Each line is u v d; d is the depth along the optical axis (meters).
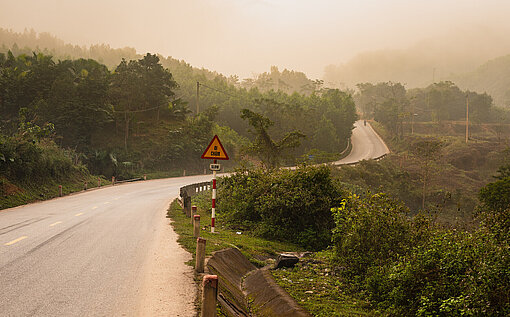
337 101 120.75
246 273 10.43
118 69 67.75
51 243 10.71
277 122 86.94
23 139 27.58
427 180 70.69
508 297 5.96
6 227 13.47
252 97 120.25
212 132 69.50
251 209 18.48
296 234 16.70
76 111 51.44
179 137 62.78
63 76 56.09
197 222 12.14
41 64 59.22
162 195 29.41
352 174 63.81
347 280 9.31
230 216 18.64
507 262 6.48
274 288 8.30
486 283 6.17
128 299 6.36
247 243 13.91
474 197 73.75
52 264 8.45
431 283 7.11
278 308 7.34
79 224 14.39
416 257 7.86
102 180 39.47
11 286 6.86
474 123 148.00
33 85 57.41
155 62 70.44
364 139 128.50
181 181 45.56
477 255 6.98
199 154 62.91
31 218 15.90
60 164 31.94
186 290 6.88
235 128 98.19
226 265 9.84
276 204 16.92
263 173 21.36
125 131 59.53
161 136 62.38
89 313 5.72
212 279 5.18
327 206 16.70
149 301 6.29
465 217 49.72
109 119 56.56
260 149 36.50
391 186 65.88
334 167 63.22
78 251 9.80
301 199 16.73
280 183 18.06
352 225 10.00
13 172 24.78
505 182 32.91
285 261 11.04
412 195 64.56
